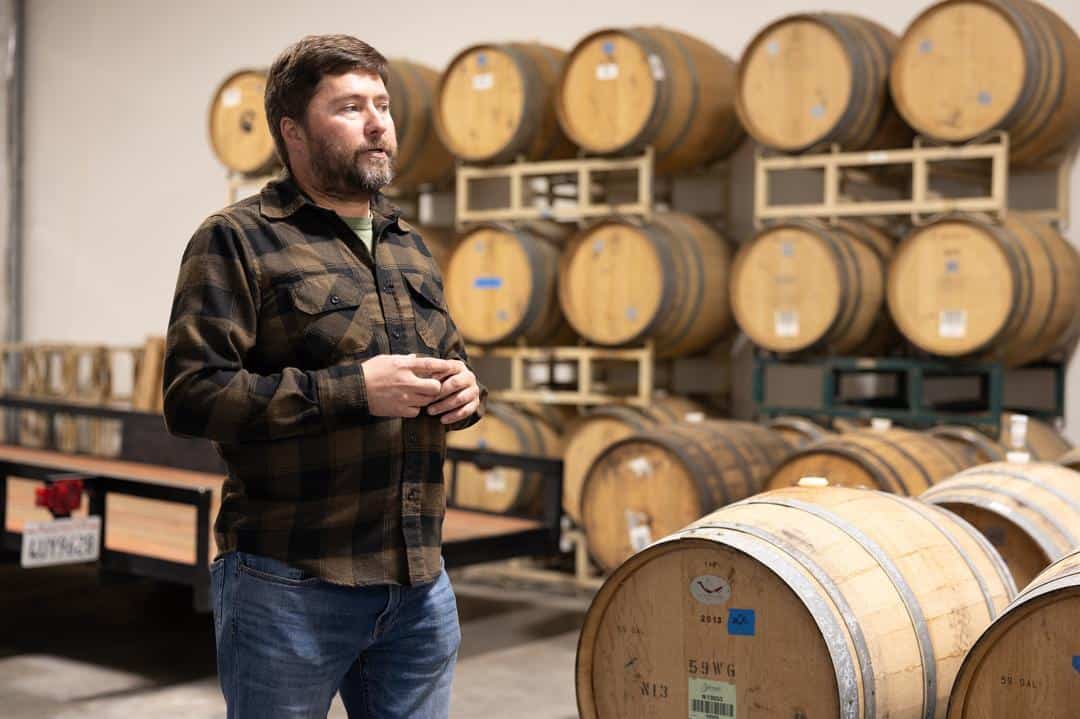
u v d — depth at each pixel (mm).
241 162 8797
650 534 5984
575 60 7457
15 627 6352
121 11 11414
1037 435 6527
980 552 3303
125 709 4996
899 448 5332
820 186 7914
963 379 7465
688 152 7621
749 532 2959
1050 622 2574
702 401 8172
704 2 8250
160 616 6645
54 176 11961
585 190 7508
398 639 2582
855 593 2885
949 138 6574
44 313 12102
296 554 2410
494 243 7602
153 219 11297
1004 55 6414
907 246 6578
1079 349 7082
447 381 2443
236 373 2324
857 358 7066
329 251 2496
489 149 7715
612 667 3076
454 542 5410
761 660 2869
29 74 12117
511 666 5723
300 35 10219
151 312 11367
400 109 8172
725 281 7617
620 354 7375
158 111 11195
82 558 5078
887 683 2834
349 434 2420
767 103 7023
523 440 7297
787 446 6363
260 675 2422
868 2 7676
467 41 9281
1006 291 6273
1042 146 6770
